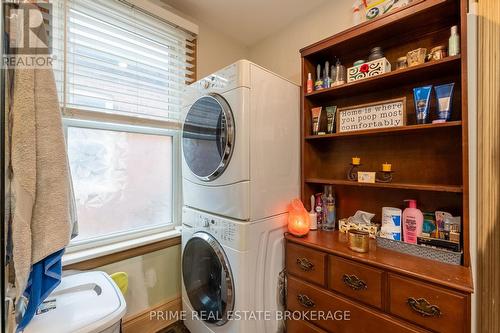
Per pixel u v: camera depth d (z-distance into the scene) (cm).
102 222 145
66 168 81
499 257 77
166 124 167
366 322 103
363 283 105
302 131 152
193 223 146
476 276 82
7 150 62
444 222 107
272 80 133
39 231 73
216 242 128
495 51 78
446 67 105
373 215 132
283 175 141
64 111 122
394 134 135
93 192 140
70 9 122
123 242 149
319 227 152
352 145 153
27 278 68
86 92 131
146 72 154
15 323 66
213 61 198
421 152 126
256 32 204
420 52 113
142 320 153
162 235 164
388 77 119
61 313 84
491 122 80
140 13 148
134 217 159
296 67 189
